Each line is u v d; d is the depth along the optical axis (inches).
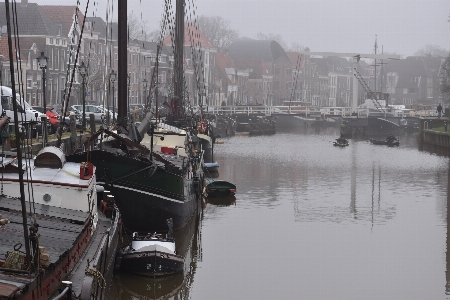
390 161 2536.9
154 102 3176.7
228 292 935.7
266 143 3257.9
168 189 1071.6
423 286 997.2
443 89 4025.6
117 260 885.2
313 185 1884.8
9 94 1355.8
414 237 1278.3
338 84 7751.0
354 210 1525.6
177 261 901.8
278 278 1008.9
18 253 527.2
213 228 1298.0
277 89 6496.1
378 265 1092.5
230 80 5649.6
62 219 714.2
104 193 949.8
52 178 762.2
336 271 1054.4
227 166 2271.2
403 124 4259.4
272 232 1285.7
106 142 1114.7
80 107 2087.8
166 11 1920.5
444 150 3024.1
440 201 1660.9
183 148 1448.1
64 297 537.6
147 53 4256.9
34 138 1331.2
